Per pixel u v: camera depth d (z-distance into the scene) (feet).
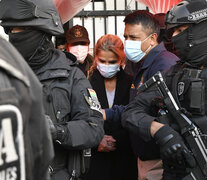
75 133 7.59
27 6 7.52
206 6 8.37
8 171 3.73
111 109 11.59
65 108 7.88
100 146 11.52
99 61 11.87
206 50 8.29
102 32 24.71
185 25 8.44
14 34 7.66
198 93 7.86
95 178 11.74
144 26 11.25
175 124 8.27
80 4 15.12
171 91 8.30
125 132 11.61
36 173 4.34
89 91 8.34
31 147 4.18
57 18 8.00
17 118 3.77
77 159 8.00
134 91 11.35
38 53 7.76
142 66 11.14
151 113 8.96
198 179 7.83
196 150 7.80
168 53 10.88
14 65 4.02
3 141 3.68
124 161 11.84
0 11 7.62
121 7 24.66
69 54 8.60
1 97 3.67
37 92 4.26
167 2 17.71
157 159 9.97
